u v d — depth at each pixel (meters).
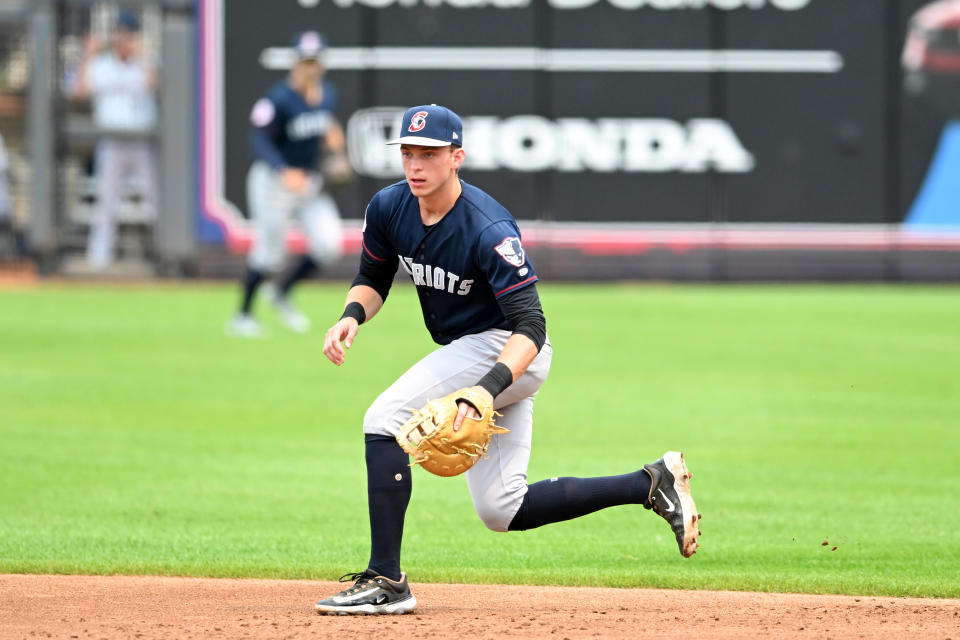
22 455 29.02
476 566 20.36
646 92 72.00
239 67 70.44
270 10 70.19
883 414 35.56
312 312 60.44
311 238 52.38
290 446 30.55
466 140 71.62
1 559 20.12
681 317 59.09
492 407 15.30
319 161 51.94
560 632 15.43
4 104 72.06
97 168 71.44
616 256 72.69
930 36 72.12
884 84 72.38
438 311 16.80
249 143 70.88
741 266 72.94
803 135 72.50
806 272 73.19
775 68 72.19
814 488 26.62
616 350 48.69
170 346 47.94
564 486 16.86
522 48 71.44
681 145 72.25
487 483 16.75
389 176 71.44
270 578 19.17
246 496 25.42
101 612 16.64
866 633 15.48
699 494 26.06
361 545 21.55
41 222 71.62
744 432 32.81
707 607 17.20
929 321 57.88
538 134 71.81
